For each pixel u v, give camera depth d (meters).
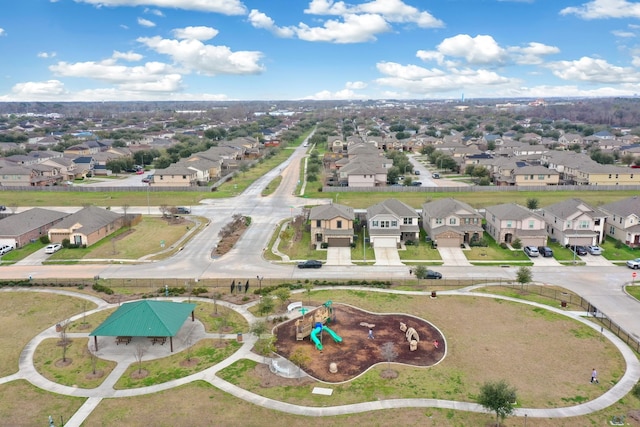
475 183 130.38
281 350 46.25
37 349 46.88
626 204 81.44
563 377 41.25
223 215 100.44
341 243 79.88
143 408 37.41
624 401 37.75
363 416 36.16
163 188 125.50
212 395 38.97
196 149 182.38
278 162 175.62
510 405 34.19
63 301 58.62
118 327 46.25
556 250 76.62
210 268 70.38
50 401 38.44
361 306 56.47
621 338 48.09
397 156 159.12
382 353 45.41
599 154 156.00
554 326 50.88
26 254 77.31
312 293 60.66
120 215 93.56
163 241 82.00
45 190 126.62
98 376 41.97
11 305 57.47
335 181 135.38
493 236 82.75
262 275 67.38
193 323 52.22
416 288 62.16
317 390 39.56
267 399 38.41
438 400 38.00
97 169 157.38
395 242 79.19
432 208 86.31
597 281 64.31
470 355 45.00
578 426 34.94
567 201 83.81
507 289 61.53
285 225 92.00
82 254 77.00
